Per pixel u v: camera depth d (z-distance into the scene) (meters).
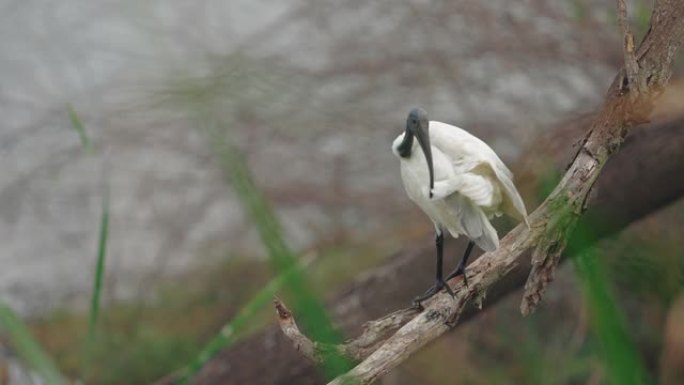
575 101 27.05
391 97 27.84
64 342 29.94
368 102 27.78
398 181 28.55
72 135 29.53
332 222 28.98
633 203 22.39
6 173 30.19
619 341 19.94
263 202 19.97
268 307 28.28
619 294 23.17
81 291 31.30
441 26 27.30
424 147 20.03
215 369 22.72
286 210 28.89
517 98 27.22
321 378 22.59
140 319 30.00
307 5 28.83
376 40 27.69
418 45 27.53
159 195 29.47
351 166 28.52
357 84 27.78
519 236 20.22
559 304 25.77
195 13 28.86
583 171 20.30
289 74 27.08
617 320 19.95
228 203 29.89
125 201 29.62
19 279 31.58
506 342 25.95
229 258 30.22
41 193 29.94
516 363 25.86
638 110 20.36
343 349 20.11
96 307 20.69
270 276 29.41
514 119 27.16
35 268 31.72
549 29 26.83
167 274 30.73
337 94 27.66
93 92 29.34
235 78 25.92
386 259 23.55
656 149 22.30
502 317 26.09
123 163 29.09
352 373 19.95
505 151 27.20
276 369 22.61
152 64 27.56
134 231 30.38
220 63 26.38
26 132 29.80
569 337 25.17
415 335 20.06
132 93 27.80
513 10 27.00
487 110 27.45
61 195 29.94
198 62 26.58
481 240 20.02
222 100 25.64
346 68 27.62
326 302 22.75
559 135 24.02
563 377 24.36
